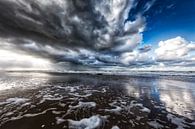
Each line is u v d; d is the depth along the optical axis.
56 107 5.29
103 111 4.91
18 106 5.20
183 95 8.06
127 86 12.18
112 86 12.06
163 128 3.44
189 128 3.45
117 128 3.40
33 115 4.27
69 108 5.20
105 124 3.68
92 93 8.54
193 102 6.32
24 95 7.16
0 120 3.77
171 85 13.12
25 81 13.52
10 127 3.32
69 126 3.48
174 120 4.02
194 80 19.25
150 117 4.30
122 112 4.81
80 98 7.04
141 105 5.81
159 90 9.94
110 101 6.50
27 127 3.34
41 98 6.70
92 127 3.46
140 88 10.98
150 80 18.91
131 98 7.22
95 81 16.41
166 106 5.63
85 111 4.87
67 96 7.44
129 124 3.69
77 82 14.73
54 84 12.27
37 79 16.36
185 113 4.72
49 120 3.87
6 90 8.34
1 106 5.12
